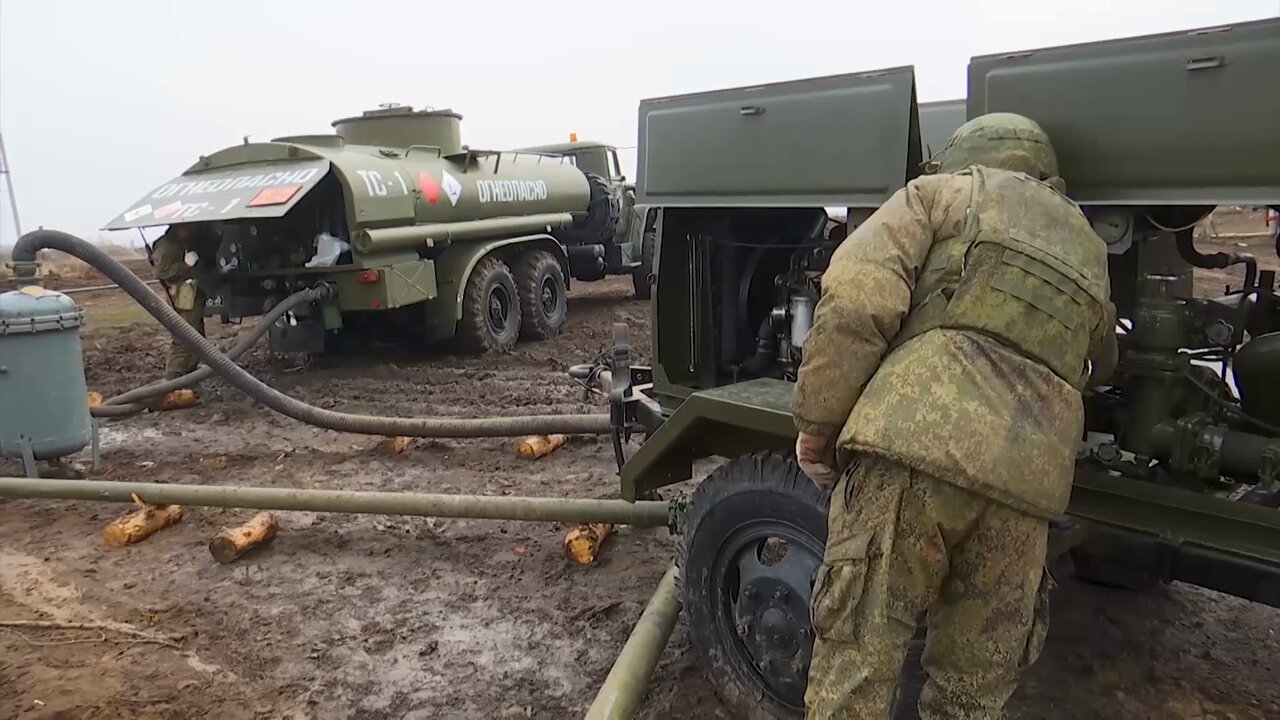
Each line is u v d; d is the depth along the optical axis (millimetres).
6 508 5031
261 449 6074
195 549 4422
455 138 9891
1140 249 2656
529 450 5633
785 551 2871
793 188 2723
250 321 11828
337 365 8797
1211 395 2477
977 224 1953
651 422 3365
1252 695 2895
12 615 3771
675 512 3332
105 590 3998
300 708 3080
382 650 3438
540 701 3080
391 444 6023
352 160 7863
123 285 5578
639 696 2670
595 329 10883
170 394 7137
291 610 3770
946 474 1822
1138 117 2170
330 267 7691
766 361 3416
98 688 3203
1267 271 2889
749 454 2701
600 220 11977
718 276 3420
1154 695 2904
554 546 4301
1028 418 1863
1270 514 2084
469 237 8930
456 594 3871
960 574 1952
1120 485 2299
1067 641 3217
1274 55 1965
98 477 5492
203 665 3365
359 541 4453
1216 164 2066
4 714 3043
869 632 1933
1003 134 2174
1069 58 2273
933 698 2029
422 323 9180
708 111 2918
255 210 7168
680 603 2959
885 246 1972
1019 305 1900
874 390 1943
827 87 2619
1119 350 2592
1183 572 2230
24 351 5059
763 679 2707
